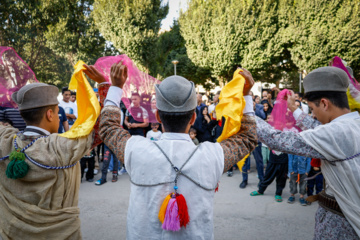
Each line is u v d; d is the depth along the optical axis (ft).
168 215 3.45
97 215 12.75
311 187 14.52
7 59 7.02
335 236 4.74
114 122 4.46
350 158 4.36
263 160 18.21
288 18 51.31
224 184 17.80
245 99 4.57
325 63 50.37
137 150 3.86
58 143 4.89
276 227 11.52
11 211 4.99
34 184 4.89
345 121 4.60
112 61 6.06
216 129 20.22
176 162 3.78
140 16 53.01
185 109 3.91
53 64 53.83
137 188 3.85
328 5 46.91
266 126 4.91
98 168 21.17
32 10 54.44
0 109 7.39
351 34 45.83
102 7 53.42
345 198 4.48
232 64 56.49
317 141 4.44
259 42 52.95
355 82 5.84
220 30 53.98
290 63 64.23
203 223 3.77
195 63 61.00
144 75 6.71
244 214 12.91
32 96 4.99
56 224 4.98
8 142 4.99
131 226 3.85
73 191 5.32
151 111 6.88
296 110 6.41
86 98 4.85
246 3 52.85
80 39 57.72
